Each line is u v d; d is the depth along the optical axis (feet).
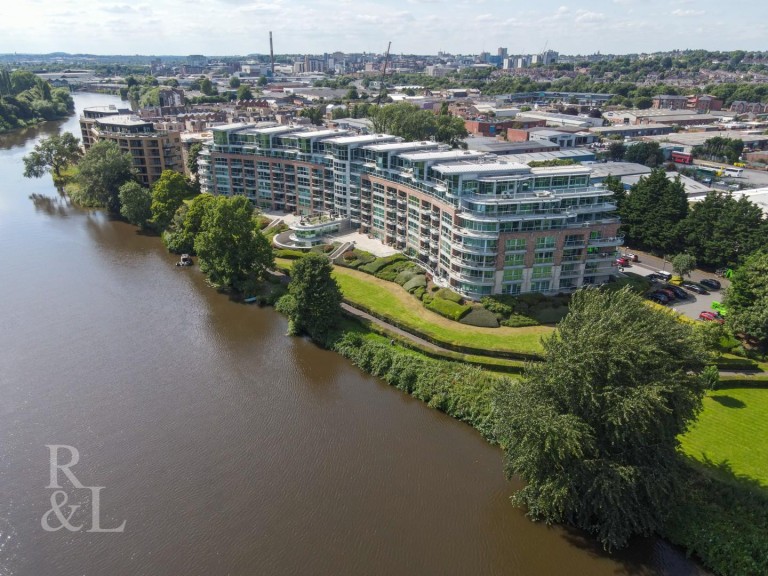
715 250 462.60
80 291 454.40
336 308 382.83
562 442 210.59
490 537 230.27
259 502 246.47
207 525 234.58
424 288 424.87
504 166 421.18
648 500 219.61
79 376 337.11
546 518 235.61
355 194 552.41
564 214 393.29
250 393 324.80
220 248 449.89
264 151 615.57
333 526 234.79
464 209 398.83
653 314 240.73
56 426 293.23
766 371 322.55
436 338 355.77
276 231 569.64
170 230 579.07
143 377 338.34
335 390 328.49
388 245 517.55
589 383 216.74
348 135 611.06
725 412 288.10
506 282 400.67
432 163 451.12
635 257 493.77
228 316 417.28
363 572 214.69
